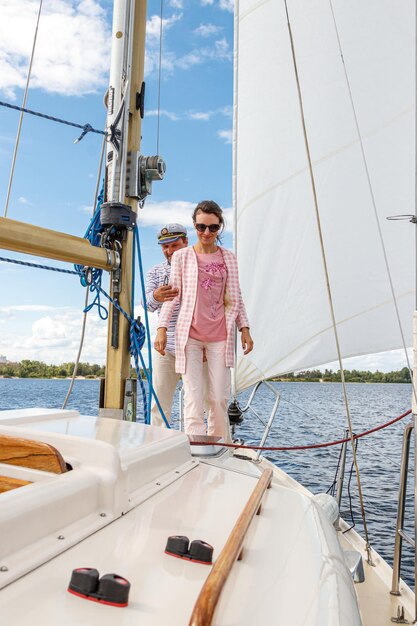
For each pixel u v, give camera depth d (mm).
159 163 2652
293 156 4816
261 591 729
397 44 4512
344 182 4672
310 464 9984
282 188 4844
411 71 4492
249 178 4961
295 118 4809
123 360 2510
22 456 957
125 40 2576
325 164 4715
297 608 702
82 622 586
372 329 4609
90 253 2217
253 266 4934
